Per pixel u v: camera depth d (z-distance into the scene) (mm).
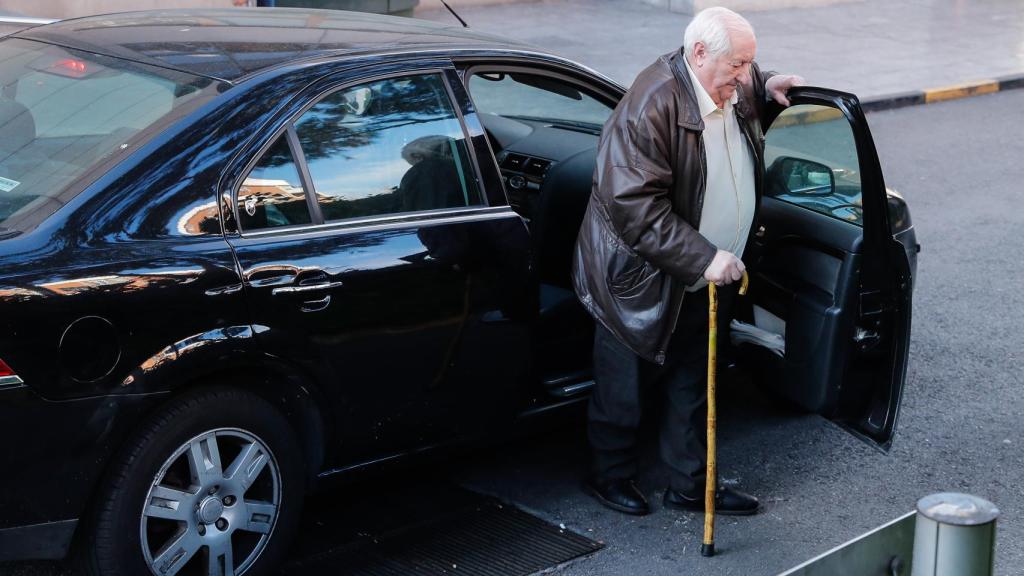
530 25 13312
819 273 4348
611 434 4242
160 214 3260
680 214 3881
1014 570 4000
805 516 4340
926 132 10641
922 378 5617
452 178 3906
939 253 7406
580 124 5059
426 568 3826
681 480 4285
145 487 3240
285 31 4039
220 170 3377
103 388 3109
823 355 4285
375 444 3822
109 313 3100
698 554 4035
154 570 3299
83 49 3846
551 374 4484
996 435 5082
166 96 3488
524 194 5043
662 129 3725
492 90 5047
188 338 3244
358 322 3609
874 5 16125
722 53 3650
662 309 3857
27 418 3004
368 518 4152
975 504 2070
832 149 4254
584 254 3984
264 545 3547
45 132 3480
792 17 14938
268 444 3479
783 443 4918
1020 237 7781
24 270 3006
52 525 3121
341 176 3639
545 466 4621
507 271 3973
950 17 15633
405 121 3816
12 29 5789
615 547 4051
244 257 3365
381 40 3990
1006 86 12445
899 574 2275
